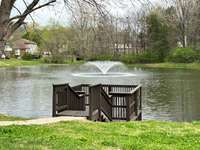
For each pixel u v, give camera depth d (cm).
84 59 7631
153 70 5738
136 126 896
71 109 1196
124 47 8150
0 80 3975
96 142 675
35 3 784
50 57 7969
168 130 843
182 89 2958
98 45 6962
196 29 6994
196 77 4175
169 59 7188
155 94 2655
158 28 7425
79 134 756
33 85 3369
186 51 6850
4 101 2314
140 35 8306
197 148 639
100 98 1112
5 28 743
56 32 5803
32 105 2139
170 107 2067
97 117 1094
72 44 6303
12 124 885
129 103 1173
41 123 934
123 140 697
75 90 1278
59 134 746
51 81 3791
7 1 738
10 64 7619
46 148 611
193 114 1838
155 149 626
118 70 5781
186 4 6738
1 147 605
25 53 9231
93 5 901
